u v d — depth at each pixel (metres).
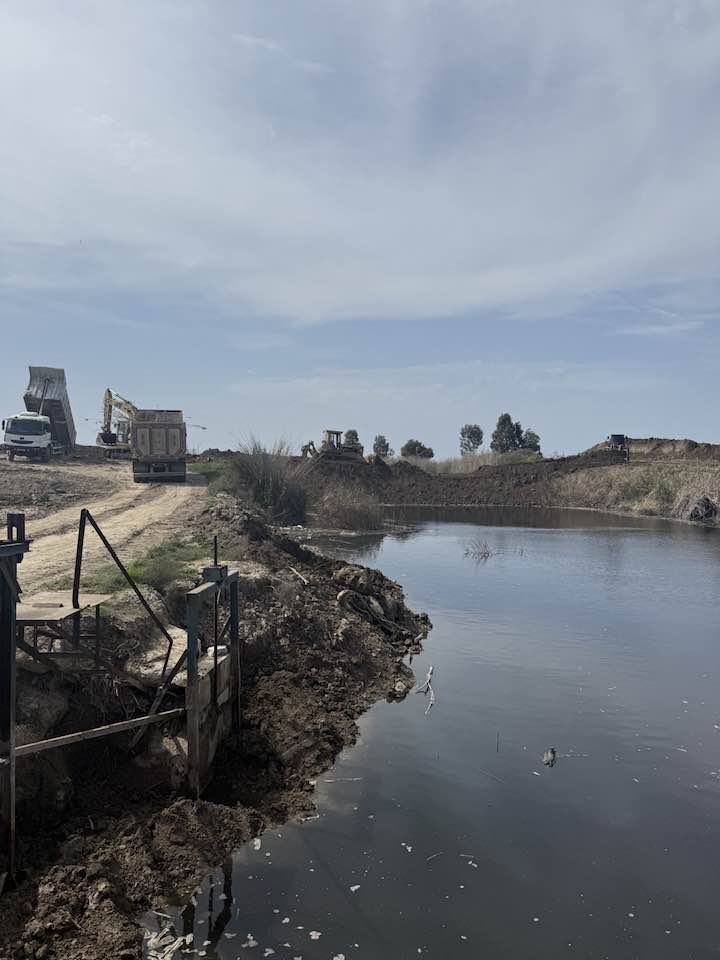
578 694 14.64
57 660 9.95
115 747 9.86
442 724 12.95
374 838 9.05
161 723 10.06
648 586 26.50
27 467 37.22
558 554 34.91
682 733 12.70
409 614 20.72
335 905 7.68
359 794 10.24
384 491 69.00
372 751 11.74
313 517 43.16
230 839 8.91
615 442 79.12
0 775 7.76
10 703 7.85
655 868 8.48
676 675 15.97
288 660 14.21
